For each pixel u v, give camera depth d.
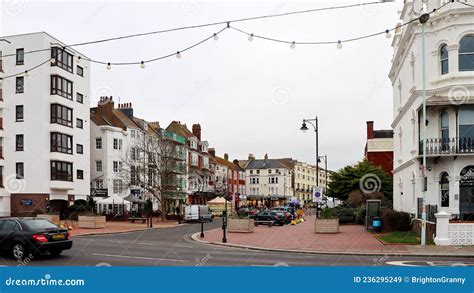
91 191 50.28
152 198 58.41
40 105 42.88
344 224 36.19
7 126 43.62
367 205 28.88
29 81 43.28
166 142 50.53
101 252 17.55
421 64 24.47
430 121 24.06
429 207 22.66
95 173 52.75
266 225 37.09
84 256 16.12
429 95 23.89
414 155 25.77
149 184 47.84
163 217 46.53
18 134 43.28
